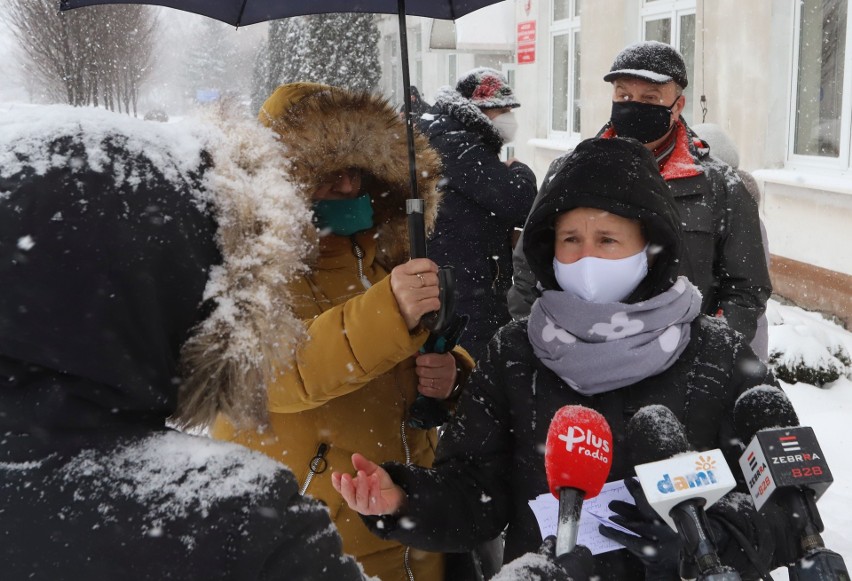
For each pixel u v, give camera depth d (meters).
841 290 6.24
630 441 1.45
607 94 9.92
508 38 12.75
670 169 3.11
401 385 2.00
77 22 17.16
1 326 0.92
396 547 1.94
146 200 0.98
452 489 1.67
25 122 0.99
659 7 9.09
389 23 17.88
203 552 0.92
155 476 0.96
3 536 0.92
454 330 1.94
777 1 6.91
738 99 7.41
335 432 1.88
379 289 1.67
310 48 9.04
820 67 6.61
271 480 0.99
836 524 3.54
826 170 6.52
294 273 1.16
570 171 1.67
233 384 1.08
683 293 1.67
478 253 3.94
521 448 1.70
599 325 1.62
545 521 1.53
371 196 2.03
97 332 0.93
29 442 0.94
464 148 3.93
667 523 1.30
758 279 3.02
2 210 0.93
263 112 1.91
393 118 1.95
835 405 4.91
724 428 1.61
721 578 1.16
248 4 2.17
